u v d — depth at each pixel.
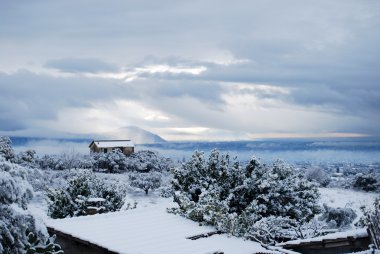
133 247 11.35
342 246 12.52
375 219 11.71
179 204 15.86
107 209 22.53
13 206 7.72
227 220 13.54
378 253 10.95
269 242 14.48
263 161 19.52
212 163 19.58
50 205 22.16
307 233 16.20
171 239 12.26
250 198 19.05
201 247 11.66
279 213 18.66
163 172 51.44
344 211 21.94
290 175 19.58
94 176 23.88
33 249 7.55
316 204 19.92
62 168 50.19
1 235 7.19
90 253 12.33
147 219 14.62
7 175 7.17
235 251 11.52
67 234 12.63
